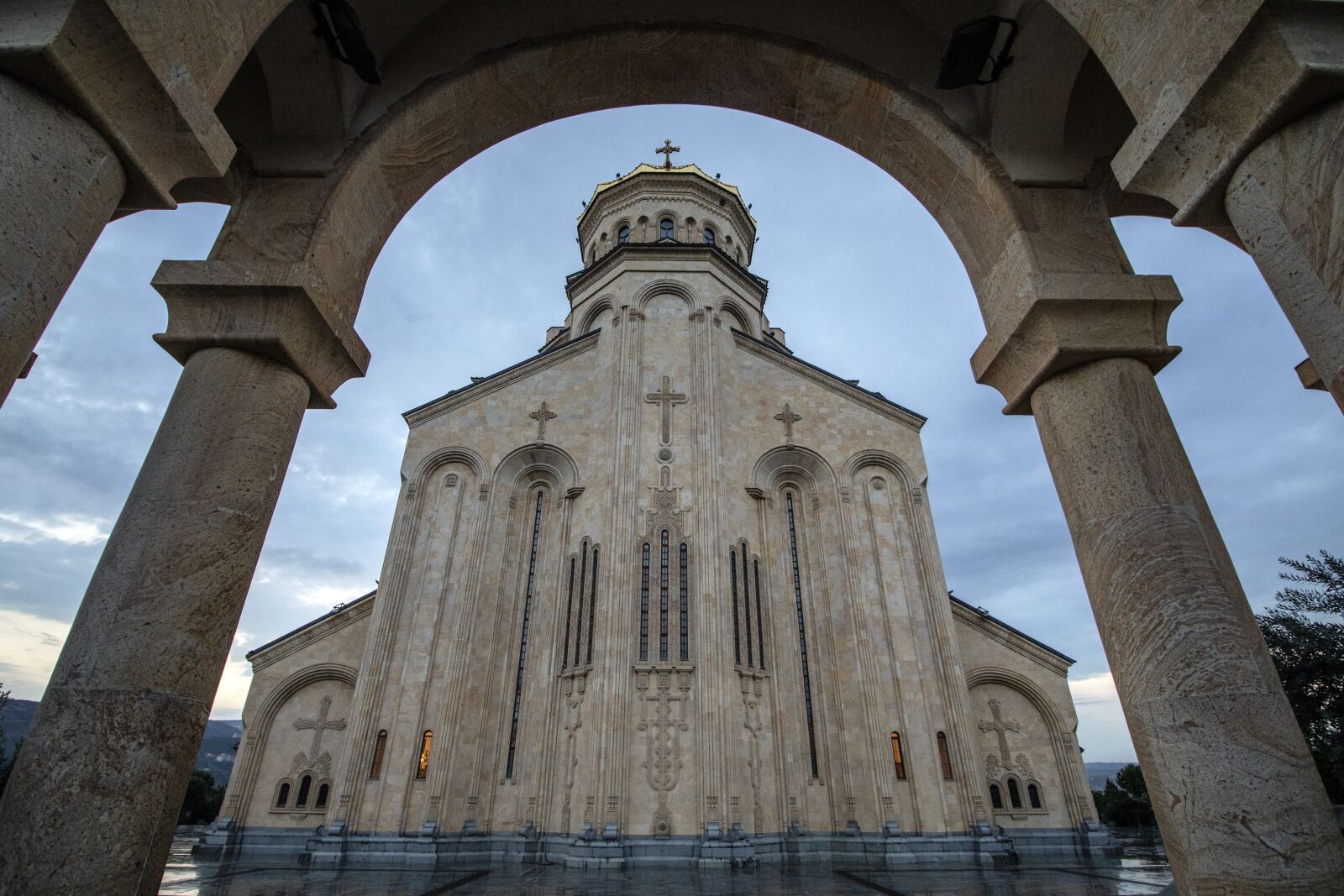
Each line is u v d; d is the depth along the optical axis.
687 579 22.06
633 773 19.34
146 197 4.54
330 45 6.82
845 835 21.48
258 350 5.77
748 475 25.89
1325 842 4.15
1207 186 4.59
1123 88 5.17
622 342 26.19
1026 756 25.14
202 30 4.54
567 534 24.69
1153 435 5.60
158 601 4.66
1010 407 6.72
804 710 23.03
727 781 19.31
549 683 22.25
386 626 22.86
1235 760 4.41
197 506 5.03
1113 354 6.00
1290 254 4.06
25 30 3.69
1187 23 4.53
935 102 7.76
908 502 26.66
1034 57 7.14
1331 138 3.92
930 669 23.92
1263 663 4.74
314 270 6.07
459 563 24.39
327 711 24.31
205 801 42.22
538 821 20.33
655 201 34.09
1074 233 6.78
